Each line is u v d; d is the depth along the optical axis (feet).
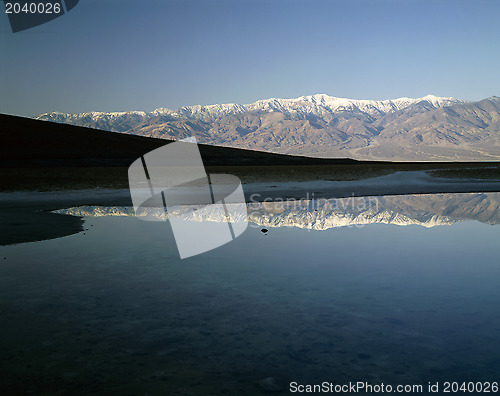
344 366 10.61
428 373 10.20
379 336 12.51
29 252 25.84
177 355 11.28
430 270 21.13
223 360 10.98
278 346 11.82
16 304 15.56
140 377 10.09
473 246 28.02
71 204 60.18
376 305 15.39
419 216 46.65
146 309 14.99
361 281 18.83
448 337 12.43
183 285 18.21
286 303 15.65
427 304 15.49
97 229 35.83
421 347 11.75
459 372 10.26
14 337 12.46
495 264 22.49
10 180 93.86
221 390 9.43
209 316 14.29
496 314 14.37
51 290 17.39
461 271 20.81
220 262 23.00
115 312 14.69
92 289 17.58
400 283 18.53
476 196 76.79
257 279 19.22
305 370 10.37
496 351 11.50
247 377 10.07
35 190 78.89
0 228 36.60
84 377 10.09
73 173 115.75
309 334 12.67
